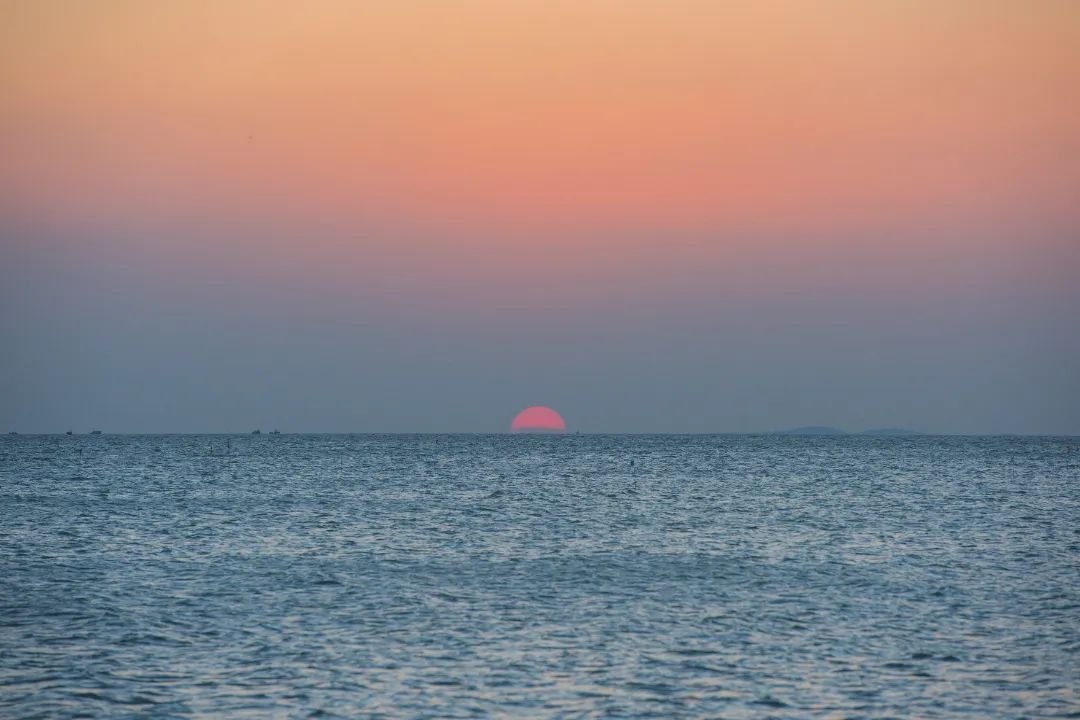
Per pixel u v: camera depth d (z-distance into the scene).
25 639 113.62
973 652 109.00
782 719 87.00
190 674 99.62
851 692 94.62
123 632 117.12
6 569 164.25
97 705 90.00
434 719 86.50
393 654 107.50
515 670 101.31
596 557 181.88
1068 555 184.62
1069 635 117.06
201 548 191.75
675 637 115.62
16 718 86.56
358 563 172.50
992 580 155.75
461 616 126.94
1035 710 89.69
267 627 120.12
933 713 88.69
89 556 180.12
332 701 91.19
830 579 156.50
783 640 114.31
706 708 89.75
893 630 119.44
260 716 87.25
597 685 96.31
